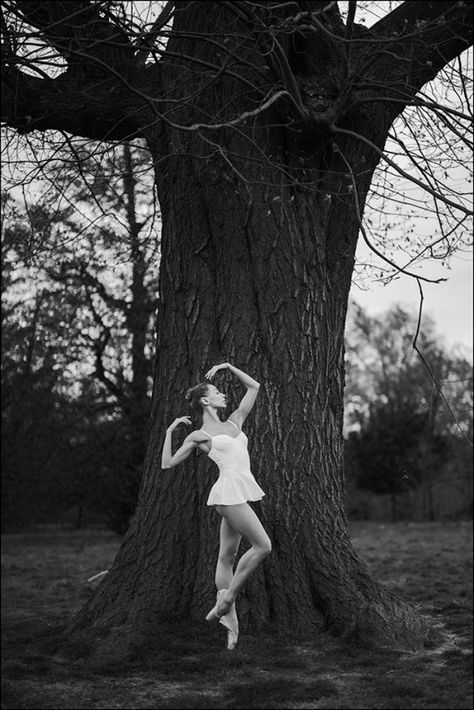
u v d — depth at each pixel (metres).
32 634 8.27
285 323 8.51
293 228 8.73
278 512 8.09
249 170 8.73
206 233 8.80
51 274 21.69
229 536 6.88
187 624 7.68
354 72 7.88
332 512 8.34
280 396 8.36
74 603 11.38
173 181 8.97
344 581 7.93
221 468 6.70
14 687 6.17
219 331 8.57
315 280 8.73
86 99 9.30
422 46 9.07
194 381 8.48
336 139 8.98
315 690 5.89
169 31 7.70
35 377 25.17
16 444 25.47
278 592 7.87
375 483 36.00
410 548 20.06
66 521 34.34
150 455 8.62
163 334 8.88
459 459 37.25
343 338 9.07
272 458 8.20
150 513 8.36
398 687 5.96
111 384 25.69
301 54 9.18
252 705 5.61
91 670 6.67
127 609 7.90
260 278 8.57
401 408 36.94
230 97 8.88
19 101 9.27
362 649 7.19
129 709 5.62
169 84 9.16
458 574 14.41
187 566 8.06
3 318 23.83
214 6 9.12
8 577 14.92
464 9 8.94
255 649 7.11
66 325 23.95
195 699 5.71
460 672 6.50
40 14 9.72
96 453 25.78
